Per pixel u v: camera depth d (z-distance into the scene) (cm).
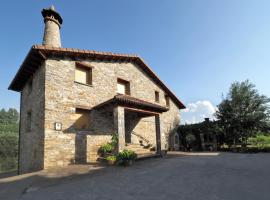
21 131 1348
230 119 1653
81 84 1137
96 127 1155
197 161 1025
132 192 523
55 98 1009
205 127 1781
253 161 980
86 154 1077
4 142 3297
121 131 1015
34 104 1115
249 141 1723
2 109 7800
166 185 584
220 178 653
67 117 1038
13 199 515
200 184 587
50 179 701
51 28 1364
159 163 976
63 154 985
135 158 992
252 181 604
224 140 1727
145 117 1533
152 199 468
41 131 970
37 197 510
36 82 1115
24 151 1231
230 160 1038
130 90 1450
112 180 654
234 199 455
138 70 1570
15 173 1411
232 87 1752
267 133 1677
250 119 1594
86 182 636
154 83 1733
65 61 1093
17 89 1438
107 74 1302
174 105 1995
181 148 1895
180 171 779
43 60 1038
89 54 1184
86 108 1127
